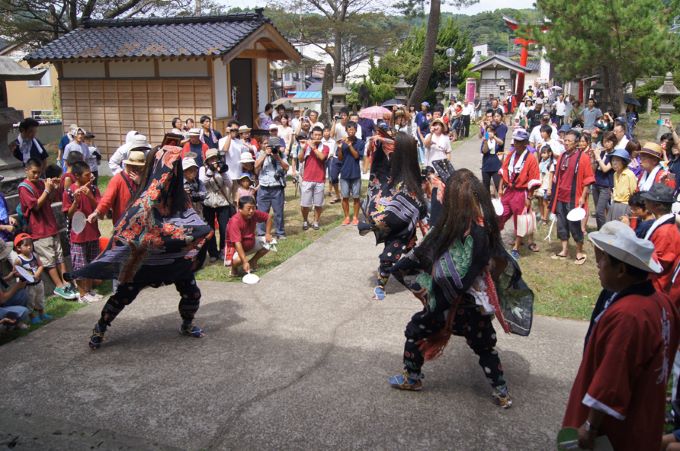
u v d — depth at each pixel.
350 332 5.55
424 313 4.18
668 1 19.06
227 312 6.07
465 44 43.91
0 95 7.17
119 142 15.62
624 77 18.19
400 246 6.21
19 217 6.39
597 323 2.76
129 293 5.10
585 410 2.81
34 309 5.86
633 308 2.63
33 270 5.77
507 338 5.41
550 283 7.05
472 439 3.86
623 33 16.89
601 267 2.84
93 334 5.18
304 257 8.05
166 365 4.89
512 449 3.75
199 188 7.71
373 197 6.34
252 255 8.05
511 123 28.36
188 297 5.29
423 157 11.60
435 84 43.25
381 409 4.20
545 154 10.19
